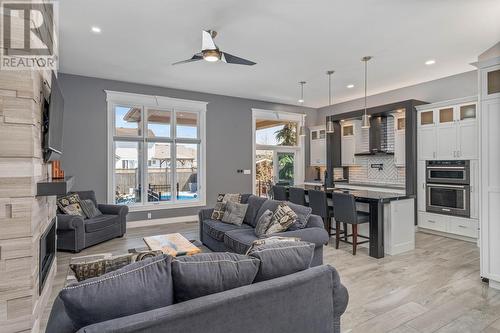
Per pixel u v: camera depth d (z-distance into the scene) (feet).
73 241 13.71
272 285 4.83
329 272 5.66
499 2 9.54
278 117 25.55
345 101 24.97
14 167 6.37
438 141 16.87
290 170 26.68
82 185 17.58
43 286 8.18
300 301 5.13
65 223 13.52
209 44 10.27
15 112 6.39
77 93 17.43
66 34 11.84
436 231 17.07
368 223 14.53
